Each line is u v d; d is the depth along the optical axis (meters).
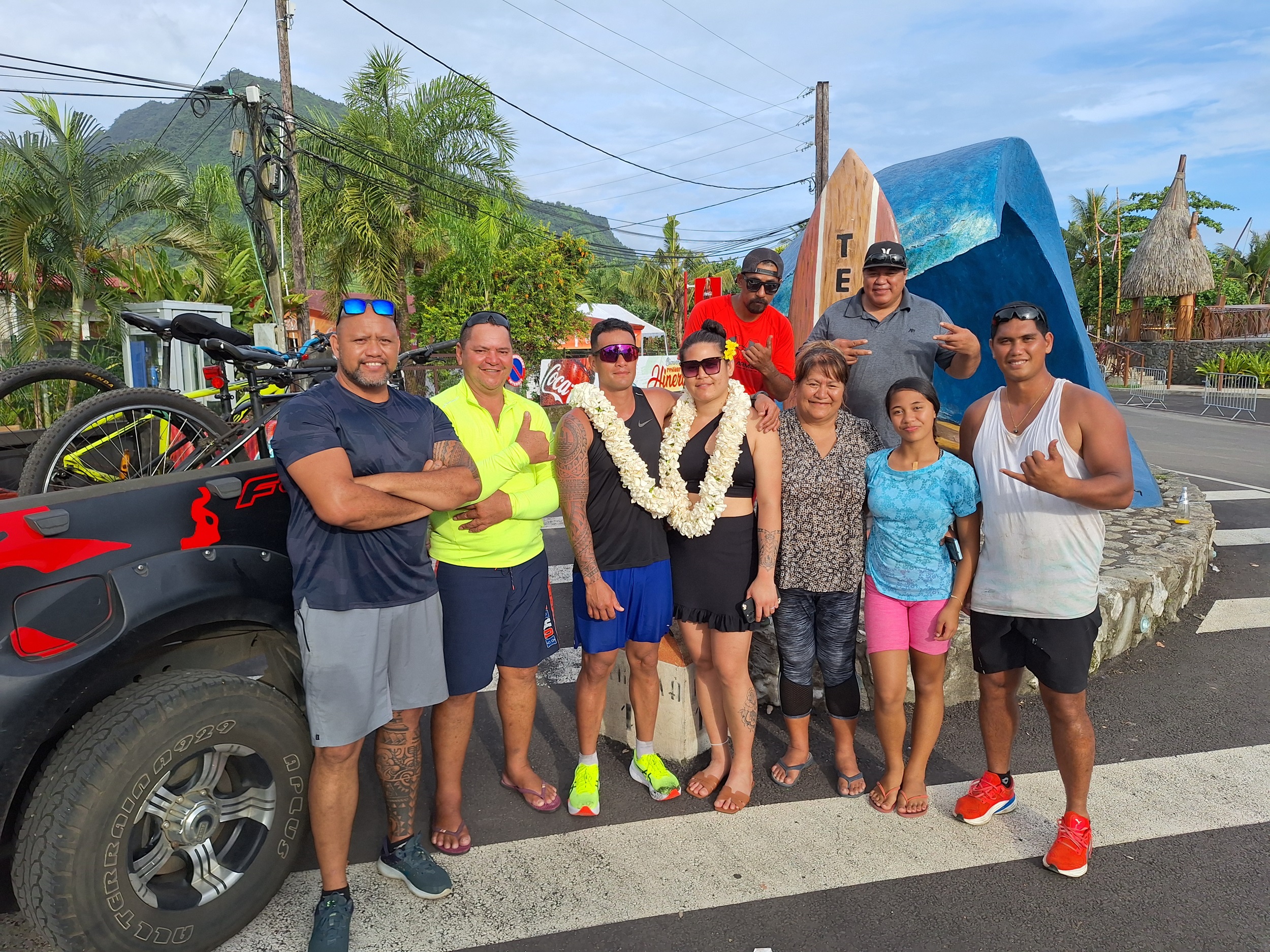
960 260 7.92
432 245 19.31
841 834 3.07
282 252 16.73
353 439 2.46
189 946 2.31
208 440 3.32
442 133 19.19
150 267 16.47
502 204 20.45
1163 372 30.28
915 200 6.91
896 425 3.02
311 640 2.41
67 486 3.04
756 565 3.19
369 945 2.49
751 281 4.17
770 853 2.96
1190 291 30.66
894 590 3.09
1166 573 5.12
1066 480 2.57
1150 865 2.86
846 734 3.32
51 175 14.91
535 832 3.10
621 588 3.13
